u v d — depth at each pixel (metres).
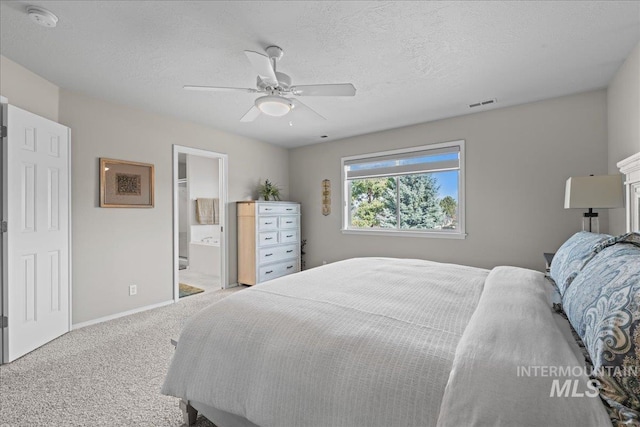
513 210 3.50
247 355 1.25
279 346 1.19
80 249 3.04
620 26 2.00
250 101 3.31
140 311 3.53
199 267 6.13
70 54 2.35
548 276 1.86
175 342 1.61
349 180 5.01
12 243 2.34
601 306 0.89
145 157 3.60
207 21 1.96
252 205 4.56
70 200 2.92
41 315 2.59
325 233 5.20
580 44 2.22
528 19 1.94
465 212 3.82
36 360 2.36
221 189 4.58
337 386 1.01
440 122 3.99
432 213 4.21
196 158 6.81
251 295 1.59
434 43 2.21
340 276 2.02
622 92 2.53
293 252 5.14
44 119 2.62
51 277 2.70
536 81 2.84
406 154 4.30
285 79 2.26
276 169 5.44
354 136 4.84
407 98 3.24
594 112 3.05
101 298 3.21
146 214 3.62
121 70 2.61
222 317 1.43
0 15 1.89
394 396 0.92
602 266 1.07
